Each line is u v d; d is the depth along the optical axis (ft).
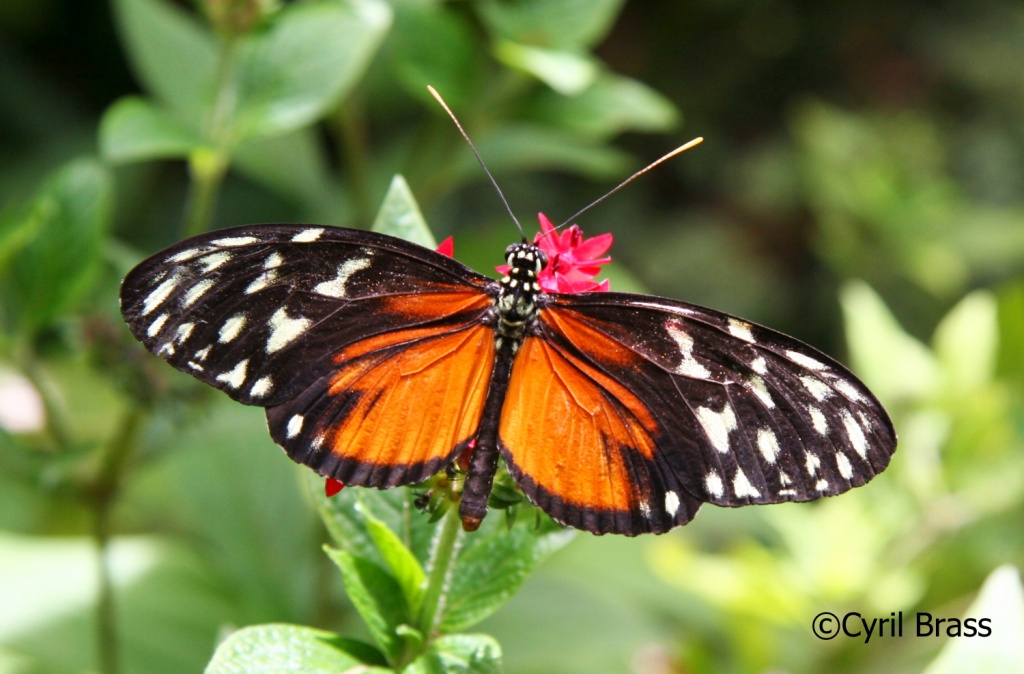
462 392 1.89
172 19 2.18
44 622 2.17
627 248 3.82
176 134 2.08
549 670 2.24
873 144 3.15
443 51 2.20
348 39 2.11
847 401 1.88
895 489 2.21
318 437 1.88
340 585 2.19
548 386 1.89
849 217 3.07
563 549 2.38
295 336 1.88
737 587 2.21
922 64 3.96
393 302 1.90
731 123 4.03
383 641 1.89
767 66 4.04
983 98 3.93
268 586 2.18
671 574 2.23
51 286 2.08
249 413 2.12
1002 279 3.42
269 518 2.19
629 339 1.90
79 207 2.08
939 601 2.27
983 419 2.21
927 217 2.99
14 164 3.63
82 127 3.80
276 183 2.30
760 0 3.99
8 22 3.85
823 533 2.21
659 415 1.89
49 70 3.94
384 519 1.93
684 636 2.33
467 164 2.25
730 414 1.89
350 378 1.88
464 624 1.90
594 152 2.28
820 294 3.69
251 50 2.11
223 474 2.20
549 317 1.90
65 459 2.05
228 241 1.88
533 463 1.89
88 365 2.10
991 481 2.20
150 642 2.16
